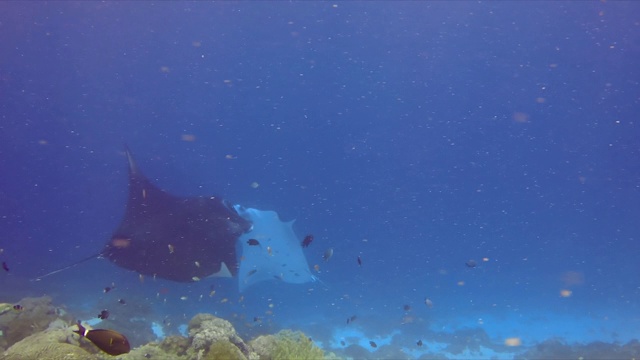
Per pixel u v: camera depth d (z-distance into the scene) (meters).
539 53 60.19
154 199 10.58
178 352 5.63
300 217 40.41
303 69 78.50
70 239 26.78
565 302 21.78
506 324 18.03
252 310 15.04
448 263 30.17
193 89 76.31
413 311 18.55
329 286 20.91
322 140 80.06
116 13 61.53
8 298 13.42
